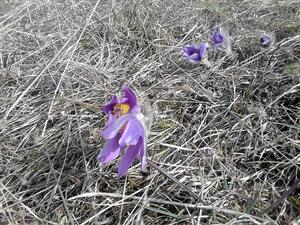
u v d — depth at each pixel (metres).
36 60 0.31
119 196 0.19
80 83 0.28
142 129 0.17
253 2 0.37
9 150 0.23
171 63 0.29
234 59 0.29
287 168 0.20
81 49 0.31
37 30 0.36
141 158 0.17
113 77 0.28
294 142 0.21
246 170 0.21
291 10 0.35
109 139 0.17
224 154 0.22
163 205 0.20
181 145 0.22
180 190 0.20
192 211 0.19
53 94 0.27
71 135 0.23
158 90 0.26
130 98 0.17
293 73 0.26
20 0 0.43
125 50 0.31
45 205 0.20
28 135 0.24
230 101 0.25
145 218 0.19
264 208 0.19
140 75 0.28
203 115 0.24
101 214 0.19
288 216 0.19
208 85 0.27
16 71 0.30
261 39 0.29
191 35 0.33
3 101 0.27
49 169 0.22
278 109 0.24
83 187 0.20
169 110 0.25
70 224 0.19
